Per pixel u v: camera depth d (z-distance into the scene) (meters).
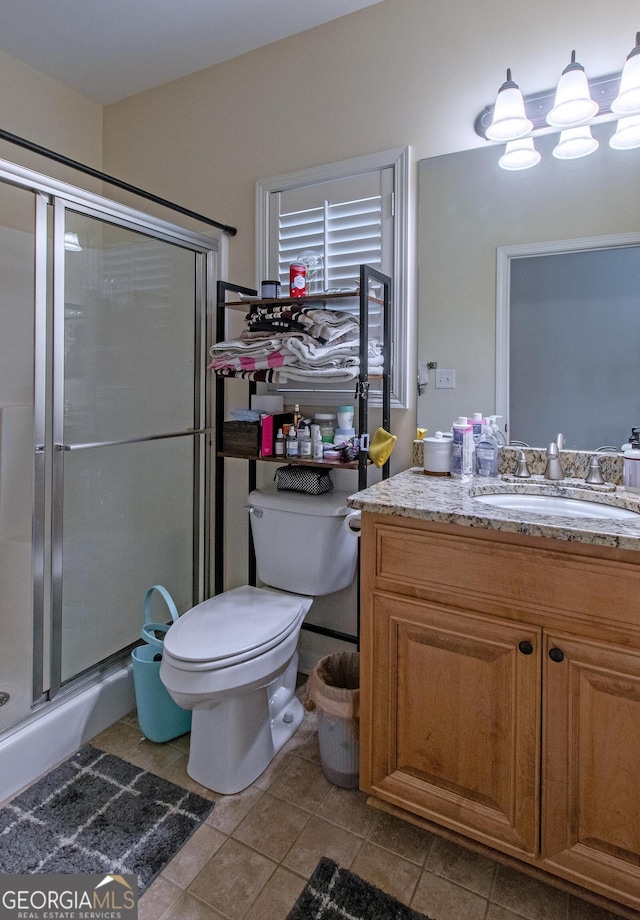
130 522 2.04
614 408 1.54
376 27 1.87
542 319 1.62
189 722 1.76
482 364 1.71
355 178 1.92
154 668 1.68
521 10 1.63
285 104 2.07
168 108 2.36
